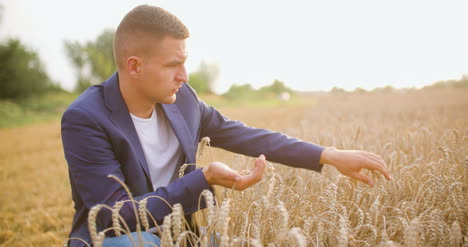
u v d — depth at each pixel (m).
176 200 1.25
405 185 1.80
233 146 1.76
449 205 1.42
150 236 1.29
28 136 12.38
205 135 1.81
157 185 1.59
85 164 1.33
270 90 86.12
